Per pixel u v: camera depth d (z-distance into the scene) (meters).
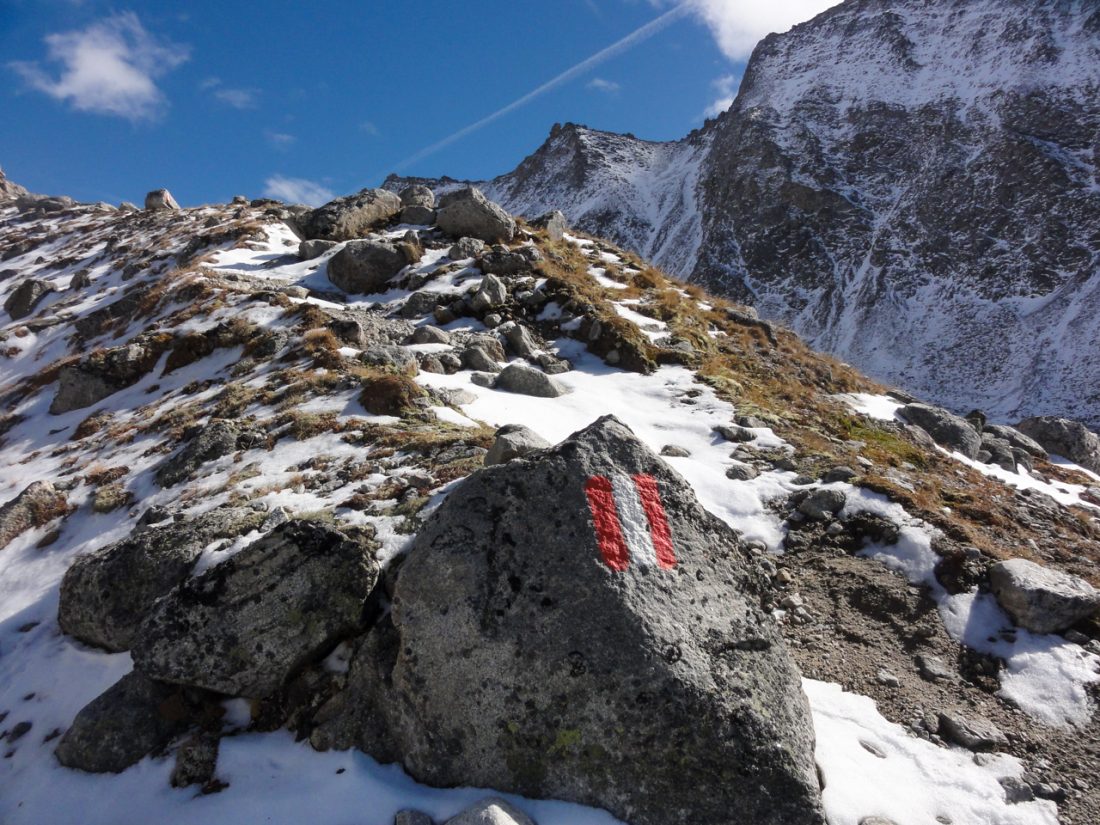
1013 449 20.09
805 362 22.45
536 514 6.93
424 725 6.43
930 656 8.78
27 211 76.25
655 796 5.90
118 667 8.72
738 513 12.10
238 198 52.47
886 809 6.34
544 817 5.91
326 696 7.30
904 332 139.12
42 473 16.19
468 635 6.46
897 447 16.59
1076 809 6.71
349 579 7.64
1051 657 8.59
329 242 29.69
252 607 7.56
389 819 6.00
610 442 7.53
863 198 183.38
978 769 7.11
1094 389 103.44
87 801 6.99
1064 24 197.00
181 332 21.38
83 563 9.45
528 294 22.45
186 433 14.91
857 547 11.04
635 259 30.56
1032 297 132.75
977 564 10.02
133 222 52.09
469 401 15.22
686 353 20.16
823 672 8.51
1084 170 152.75
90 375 20.69
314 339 18.20
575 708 6.12
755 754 5.93
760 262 177.62
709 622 6.67
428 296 22.42
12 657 9.55
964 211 159.88
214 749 7.15
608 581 6.48
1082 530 14.49
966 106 191.25
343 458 11.84
